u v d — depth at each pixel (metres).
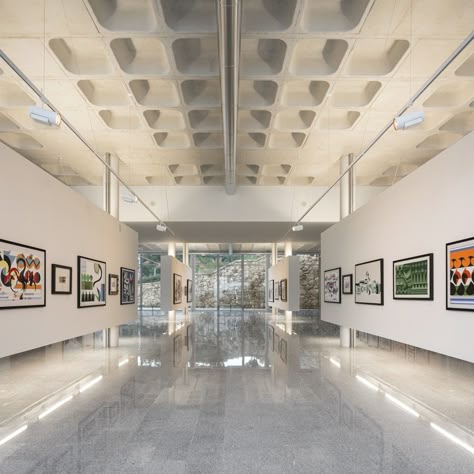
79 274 9.58
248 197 17.69
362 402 5.93
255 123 11.48
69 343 12.64
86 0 6.56
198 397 6.17
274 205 17.66
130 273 13.98
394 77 8.76
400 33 7.38
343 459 3.95
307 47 8.53
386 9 6.86
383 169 15.48
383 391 6.56
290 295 21.62
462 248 6.39
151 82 10.00
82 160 14.44
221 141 12.86
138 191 17.67
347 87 10.04
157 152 13.65
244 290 35.56
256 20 7.24
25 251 7.19
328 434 4.62
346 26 7.25
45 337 7.94
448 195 6.84
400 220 8.67
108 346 11.95
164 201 17.66
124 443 4.34
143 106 10.16
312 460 3.93
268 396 6.23
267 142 12.45
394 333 8.93
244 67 8.65
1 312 6.47
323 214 17.64
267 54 8.58
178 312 32.41
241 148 13.05
